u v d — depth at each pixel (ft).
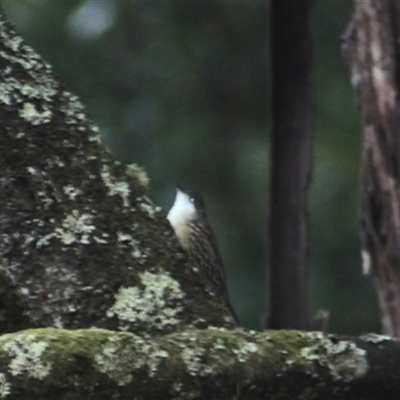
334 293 61.77
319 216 60.90
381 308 29.04
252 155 63.62
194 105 67.21
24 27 65.46
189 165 63.98
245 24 68.85
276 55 26.43
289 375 19.06
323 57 65.82
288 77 26.43
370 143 28.94
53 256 20.26
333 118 63.36
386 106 28.71
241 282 60.85
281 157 26.53
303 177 26.50
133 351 18.47
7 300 18.94
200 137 65.05
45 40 65.77
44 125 20.93
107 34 66.85
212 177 63.67
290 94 26.43
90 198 20.67
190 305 20.34
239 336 19.07
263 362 18.97
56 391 18.08
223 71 67.92
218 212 62.44
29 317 19.06
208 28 68.54
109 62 66.80
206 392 18.76
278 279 26.73
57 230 20.40
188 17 68.39
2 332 18.94
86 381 18.19
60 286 20.13
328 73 65.21
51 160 20.76
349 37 29.53
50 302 20.04
